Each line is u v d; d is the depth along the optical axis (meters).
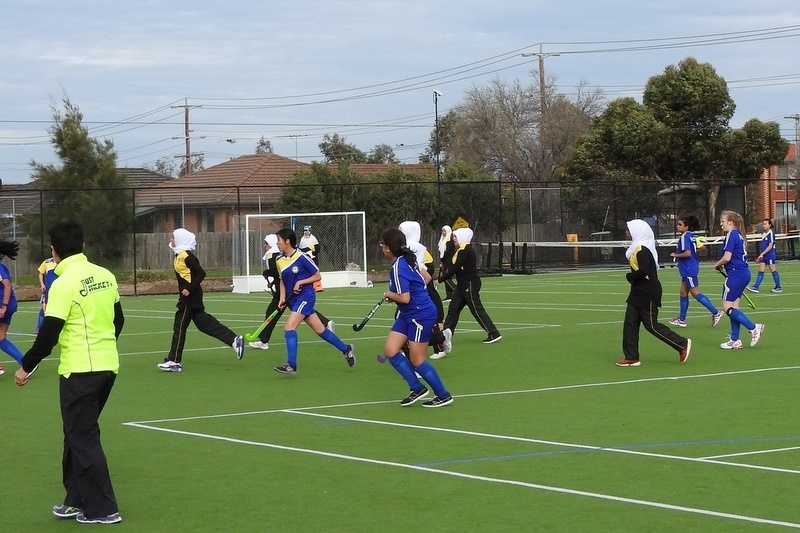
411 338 16.02
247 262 46.84
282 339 26.86
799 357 21.20
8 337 29.44
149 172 101.25
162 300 43.50
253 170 82.25
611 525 9.62
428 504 10.52
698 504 10.31
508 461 12.37
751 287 40.00
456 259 23.86
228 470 12.19
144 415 16.05
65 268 10.09
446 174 75.12
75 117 59.41
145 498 10.98
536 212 61.34
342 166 67.62
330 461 12.55
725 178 74.00
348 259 49.94
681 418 14.91
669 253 60.69
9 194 60.78
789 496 10.57
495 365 20.92
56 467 12.61
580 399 16.69
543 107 94.75
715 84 73.69
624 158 75.00
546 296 39.56
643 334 25.52
